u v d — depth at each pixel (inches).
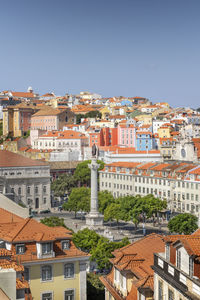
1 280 1878.7
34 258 2947.8
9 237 3021.7
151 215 7667.3
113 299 2701.8
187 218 6569.9
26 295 2391.7
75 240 4950.8
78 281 3061.0
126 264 2635.3
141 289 2271.2
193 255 1788.9
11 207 4013.3
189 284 1806.1
